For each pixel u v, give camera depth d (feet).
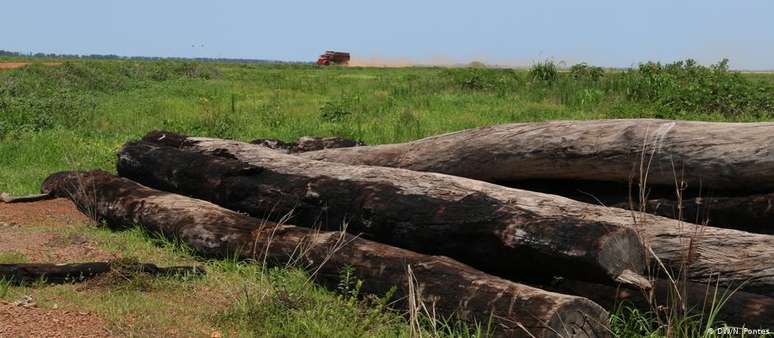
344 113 59.88
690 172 21.97
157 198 27.63
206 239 24.36
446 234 20.65
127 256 23.93
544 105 67.67
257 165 28.89
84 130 54.19
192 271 21.99
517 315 16.30
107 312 18.12
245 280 20.90
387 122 56.95
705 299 17.44
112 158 42.04
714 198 21.85
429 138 29.35
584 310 16.20
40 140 48.21
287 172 27.04
